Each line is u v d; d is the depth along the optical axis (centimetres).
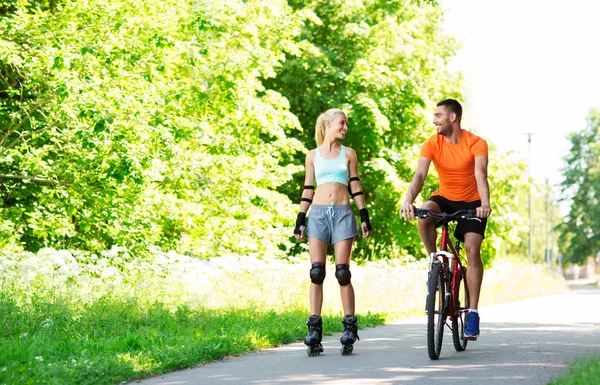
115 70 2778
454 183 1322
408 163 5131
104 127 2514
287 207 3841
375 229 5188
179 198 3362
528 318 2273
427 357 1257
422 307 2633
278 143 3916
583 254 13012
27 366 1077
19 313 1630
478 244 1298
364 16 5138
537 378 1014
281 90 5072
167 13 2984
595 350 1345
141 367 1136
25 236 3200
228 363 1240
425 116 5219
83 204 2934
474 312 1313
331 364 1193
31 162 2869
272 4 3494
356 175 1371
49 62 2542
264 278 2381
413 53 5116
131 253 2922
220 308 2064
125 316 1819
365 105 4831
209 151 3512
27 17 2658
